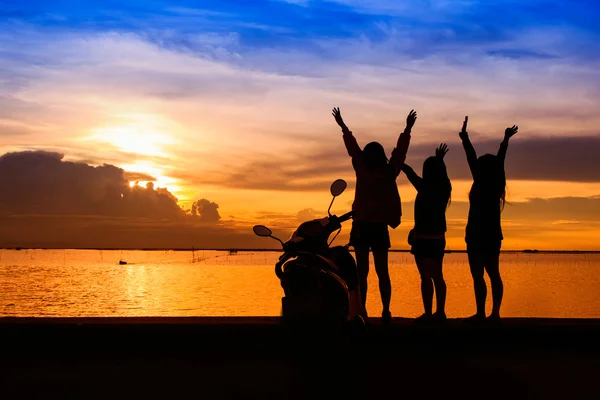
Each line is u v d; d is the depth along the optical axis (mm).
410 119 9000
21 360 8117
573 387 6871
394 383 7016
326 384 6949
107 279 154000
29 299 89625
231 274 191500
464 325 8672
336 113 9219
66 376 7305
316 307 6738
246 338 8672
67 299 89812
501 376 7305
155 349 8664
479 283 8922
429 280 8859
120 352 8547
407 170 9055
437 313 8867
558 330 8742
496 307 8906
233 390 6777
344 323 7113
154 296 95312
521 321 9078
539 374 7387
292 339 6836
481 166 8953
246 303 81000
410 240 9062
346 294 7016
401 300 78500
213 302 82875
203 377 7262
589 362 7926
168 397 6516
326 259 7137
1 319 9070
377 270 8922
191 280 148500
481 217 8867
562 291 107438
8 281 140500
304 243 7336
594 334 8711
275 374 7398
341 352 7266
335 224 7512
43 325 8672
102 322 8836
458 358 8133
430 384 6965
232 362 7980
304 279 6797
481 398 6496
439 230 8805
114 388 6852
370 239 8789
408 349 8570
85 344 8664
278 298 89375
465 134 9109
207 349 8664
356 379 7172
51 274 184500
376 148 8875
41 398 6492
